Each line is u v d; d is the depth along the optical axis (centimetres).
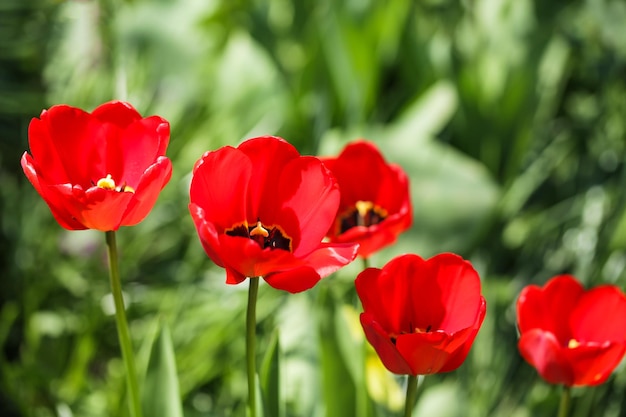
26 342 235
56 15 293
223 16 312
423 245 238
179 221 257
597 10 289
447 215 242
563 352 169
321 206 162
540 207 277
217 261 159
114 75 273
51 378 220
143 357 217
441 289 164
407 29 293
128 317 233
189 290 228
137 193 163
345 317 185
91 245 245
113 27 280
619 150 274
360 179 182
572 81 310
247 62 280
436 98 275
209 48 299
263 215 163
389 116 295
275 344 175
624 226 227
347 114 276
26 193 259
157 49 290
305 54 295
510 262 262
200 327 221
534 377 225
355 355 184
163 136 167
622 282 227
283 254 157
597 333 175
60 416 209
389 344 160
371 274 164
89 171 169
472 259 253
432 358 161
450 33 301
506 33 293
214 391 223
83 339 224
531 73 280
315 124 264
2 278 256
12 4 300
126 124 169
